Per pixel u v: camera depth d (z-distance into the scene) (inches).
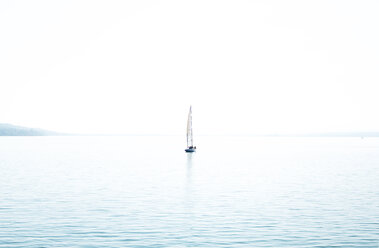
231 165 3410.4
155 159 4188.0
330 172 2748.5
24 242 976.9
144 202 1509.6
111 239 1007.6
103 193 1723.7
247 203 1497.3
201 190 1838.1
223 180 2253.9
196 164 3494.1
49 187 1905.8
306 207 1421.0
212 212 1331.2
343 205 1456.7
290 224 1165.1
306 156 4921.3
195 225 1150.3
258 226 1141.7
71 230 1087.0
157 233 1066.1
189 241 995.3
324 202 1519.4
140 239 1010.1
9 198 1572.3
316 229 1107.9
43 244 962.7
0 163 3491.6
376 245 964.0
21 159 4067.4
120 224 1155.3
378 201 1537.9
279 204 1477.6
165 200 1555.1
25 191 1768.0
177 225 1151.0
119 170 2851.9
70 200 1539.1
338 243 979.3
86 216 1254.9
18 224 1144.8
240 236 1040.8
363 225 1151.0
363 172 2741.1
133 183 2089.1
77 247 942.4
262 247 949.2
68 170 2822.3
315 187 1948.8
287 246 956.0
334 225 1152.8
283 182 2156.7
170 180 2236.7
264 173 2672.2
